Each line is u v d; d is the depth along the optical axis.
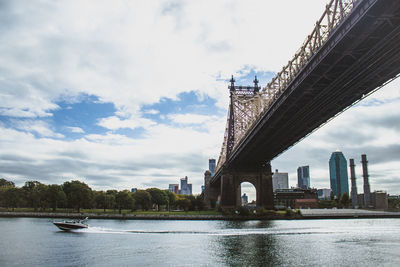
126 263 41.72
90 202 136.25
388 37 41.94
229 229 78.19
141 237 64.38
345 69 52.25
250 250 50.09
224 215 120.88
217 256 45.72
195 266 40.19
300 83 58.84
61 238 62.88
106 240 60.34
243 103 123.06
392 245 55.12
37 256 45.81
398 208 198.62
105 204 138.12
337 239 62.22
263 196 135.00
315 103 66.81
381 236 66.88
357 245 55.12
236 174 136.62
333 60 50.09
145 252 48.66
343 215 137.12
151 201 168.50
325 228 82.69
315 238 63.47
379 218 138.62
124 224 95.44
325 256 45.69
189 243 56.75
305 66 54.94
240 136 124.56
